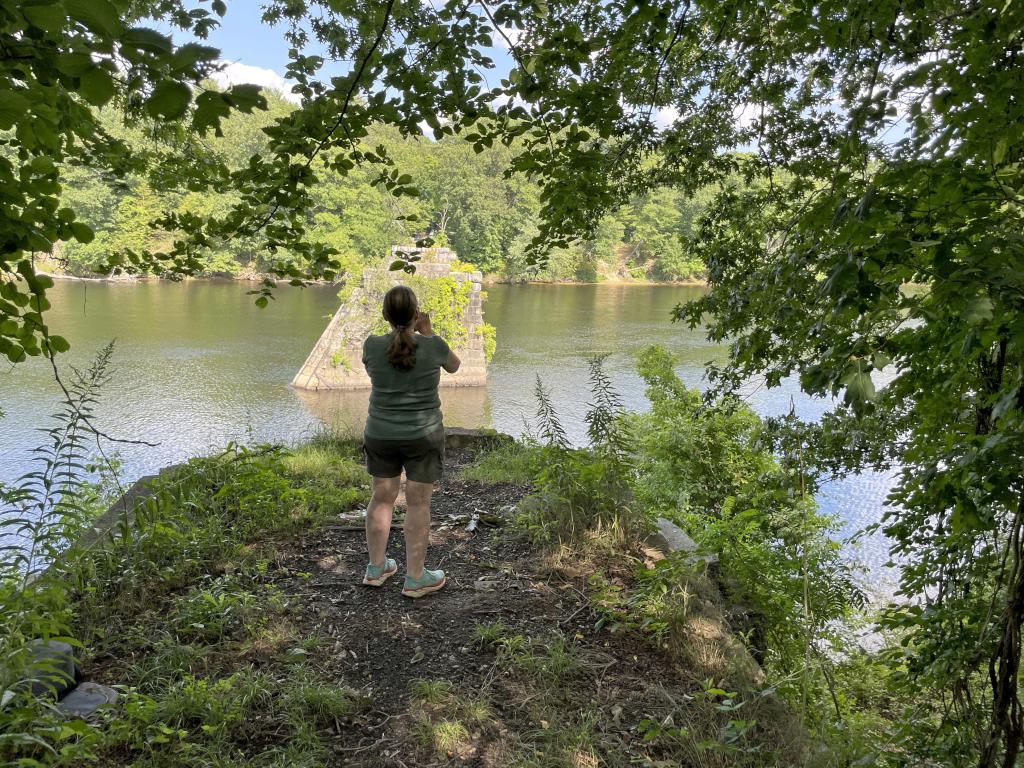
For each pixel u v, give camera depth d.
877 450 4.68
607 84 2.66
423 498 3.68
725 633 3.41
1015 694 2.07
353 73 2.18
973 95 1.85
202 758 2.36
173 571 3.62
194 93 1.14
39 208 1.50
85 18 1.00
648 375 10.00
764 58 3.28
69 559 2.94
